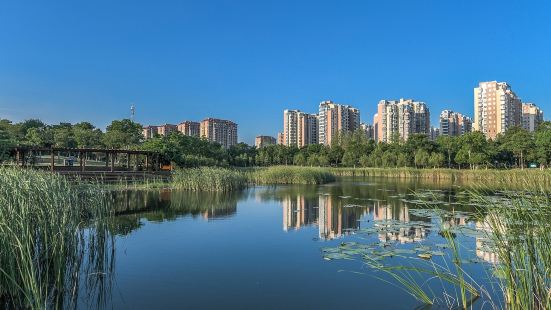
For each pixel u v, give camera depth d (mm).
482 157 57062
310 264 9445
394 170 54875
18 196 7828
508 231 5945
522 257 5684
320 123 112312
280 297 7320
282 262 9633
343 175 57969
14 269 6773
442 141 72438
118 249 10984
